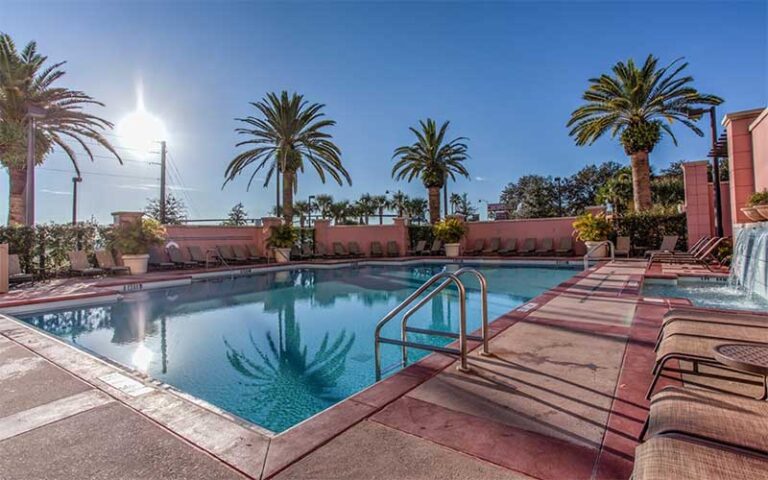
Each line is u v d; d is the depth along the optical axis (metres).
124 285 8.91
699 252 9.59
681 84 13.98
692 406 1.54
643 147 15.04
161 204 21.06
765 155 7.59
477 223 18.02
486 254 17.48
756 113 8.32
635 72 14.45
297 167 17.20
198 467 1.83
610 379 2.70
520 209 40.16
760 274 6.10
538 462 1.76
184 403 2.59
